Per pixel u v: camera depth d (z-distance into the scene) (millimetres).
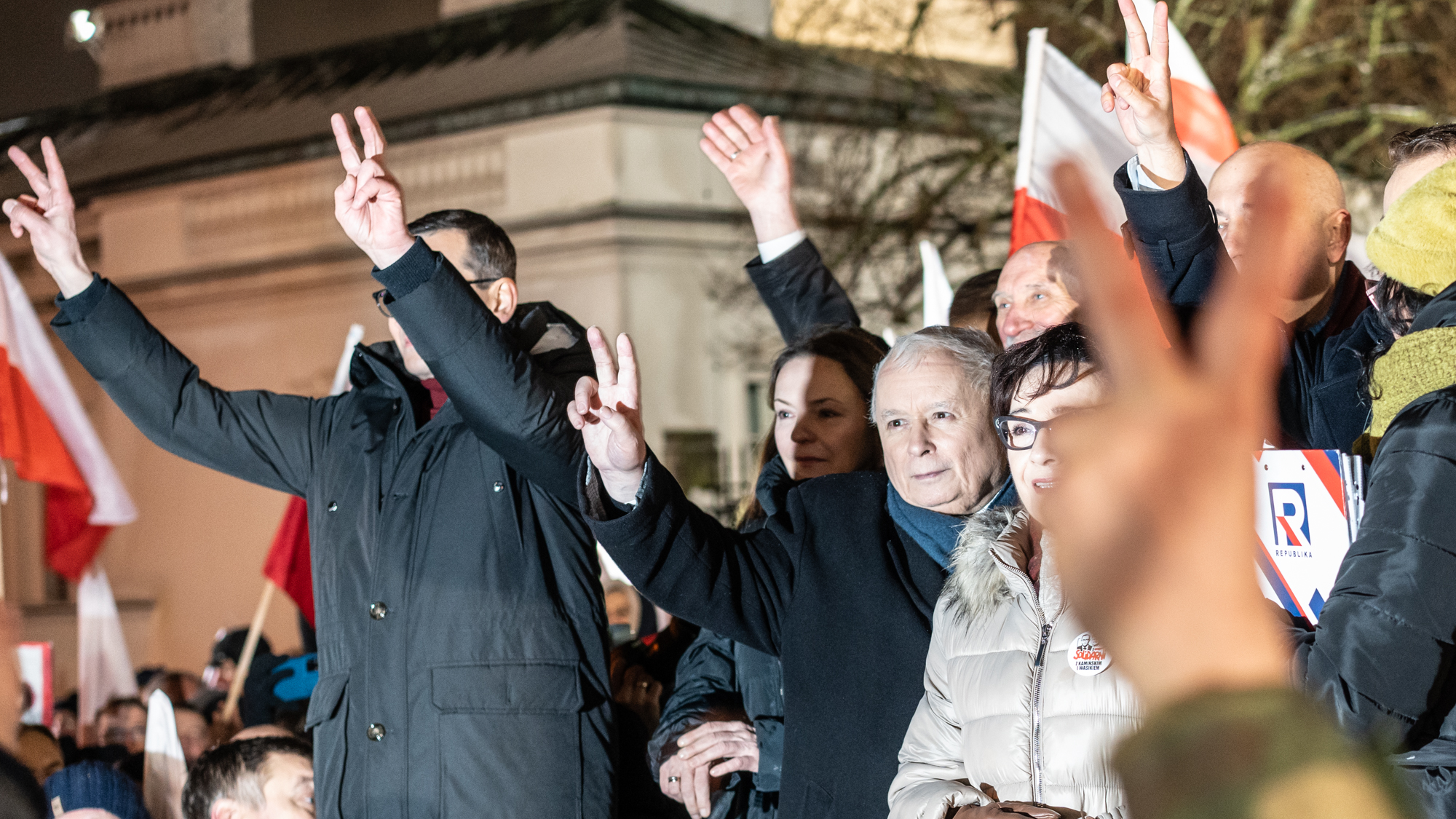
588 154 13758
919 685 2037
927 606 2082
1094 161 3619
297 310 15844
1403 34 12641
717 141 3379
